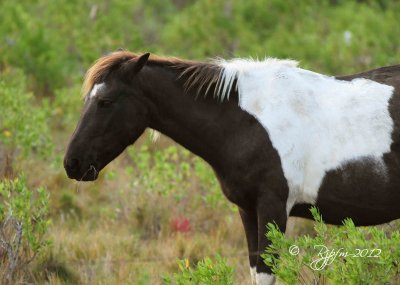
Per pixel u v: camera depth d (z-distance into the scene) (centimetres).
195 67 1168
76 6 3052
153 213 1656
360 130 1116
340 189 1120
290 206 1136
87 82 1165
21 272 1316
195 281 1031
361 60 2578
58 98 2214
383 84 1139
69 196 1736
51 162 1866
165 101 1170
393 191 1115
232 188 1155
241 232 1583
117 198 1747
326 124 1124
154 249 1513
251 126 1136
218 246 1517
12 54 2492
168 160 1911
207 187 1677
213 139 1158
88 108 1154
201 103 1164
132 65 1145
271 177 1122
